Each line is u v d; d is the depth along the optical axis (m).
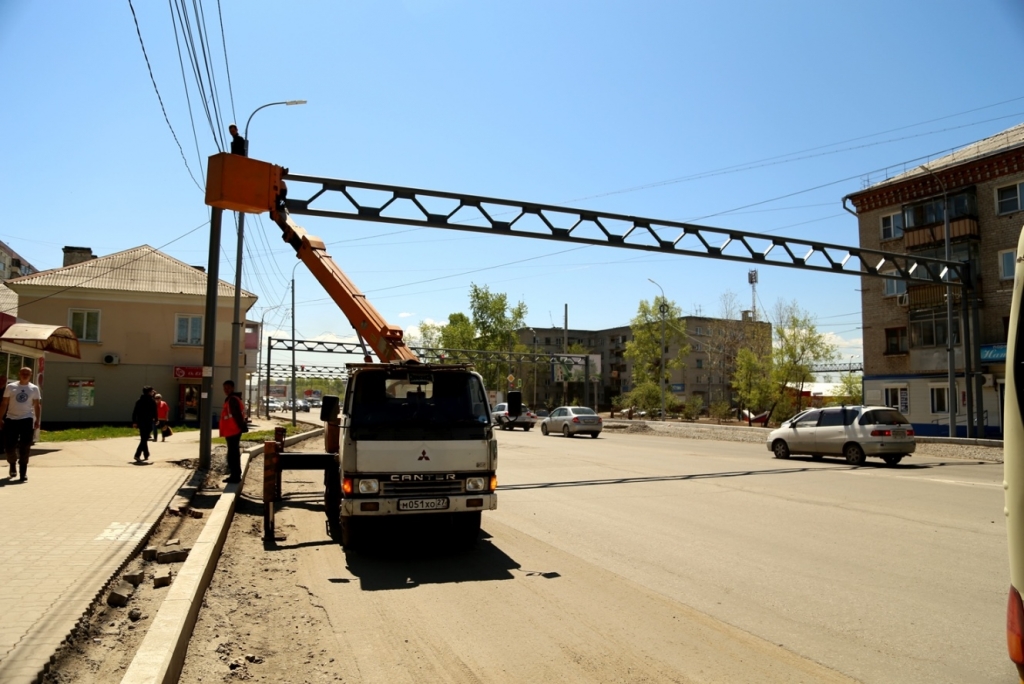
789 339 45.88
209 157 12.35
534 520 10.08
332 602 5.91
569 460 20.22
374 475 7.44
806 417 20.42
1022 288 3.27
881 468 17.75
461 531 8.06
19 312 34.94
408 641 4.93
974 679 4.25
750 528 9.35
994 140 36.12
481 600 5.99
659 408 69.88
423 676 4.29
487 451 7.80
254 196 12.41
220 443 20.64
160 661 3.79
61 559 6.13
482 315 86.00
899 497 12.18
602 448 25.61
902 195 37.69
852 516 10.25
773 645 4.85
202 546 6.82
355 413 7.66
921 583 6.50
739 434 31.66
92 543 6.77
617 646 4.84
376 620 5.42
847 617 5.48
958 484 14.08
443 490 7.61
